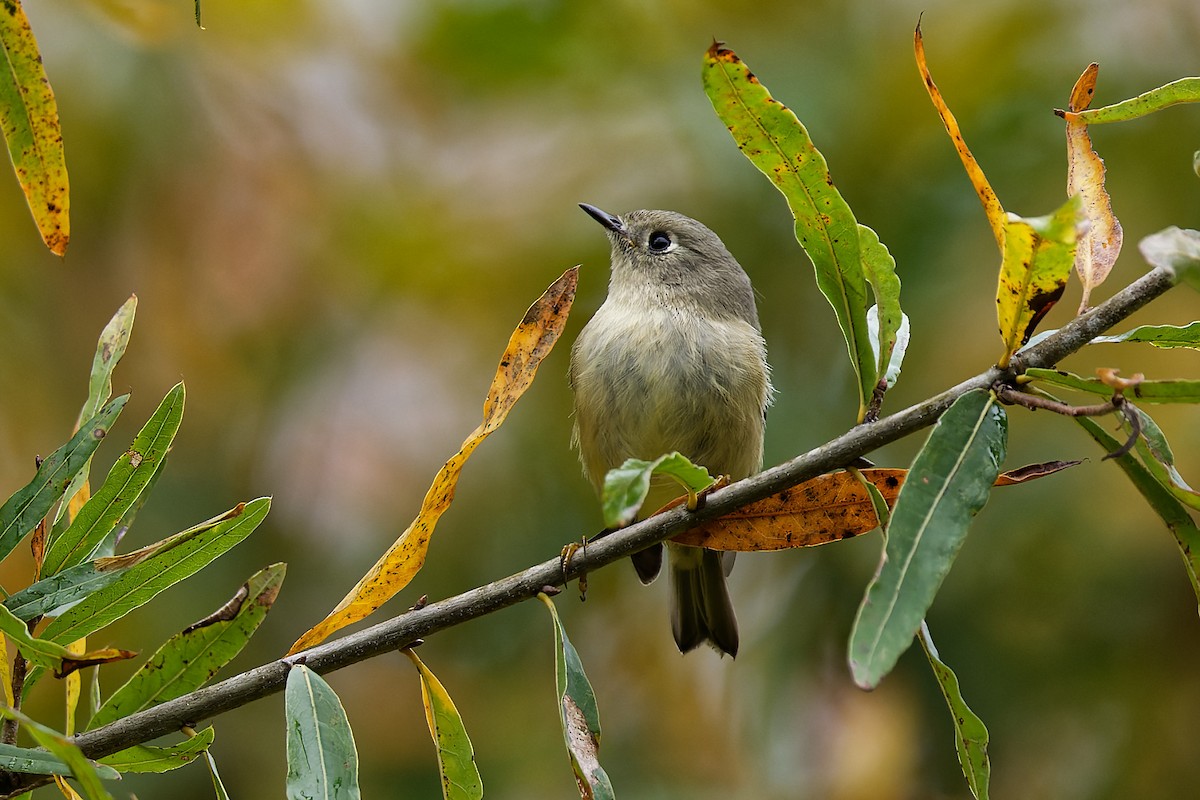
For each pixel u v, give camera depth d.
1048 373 4.39
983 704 9.20
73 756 3.60
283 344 10.55
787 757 9.62
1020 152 9.88
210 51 10.51
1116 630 9.12
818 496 4.94
